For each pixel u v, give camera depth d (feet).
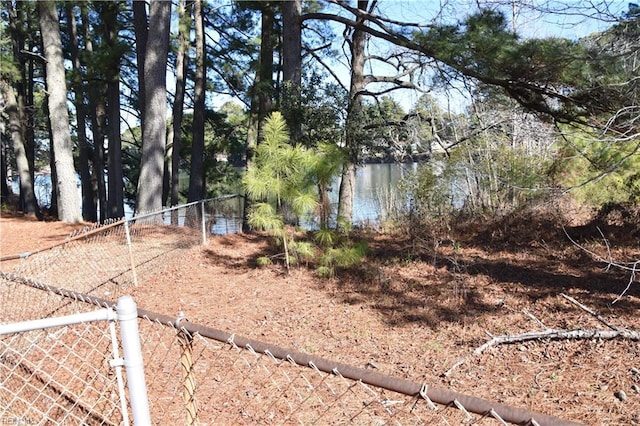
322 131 38.83
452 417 11.45
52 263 25.25
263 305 21.56
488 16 25.39
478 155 45.01
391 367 15.01
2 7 62.18
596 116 23.08
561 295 20.62
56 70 45.19
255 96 53.01
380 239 36.78
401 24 33.17
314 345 16.96
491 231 35.68
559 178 33.81
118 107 60.70
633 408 11.73
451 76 32.14
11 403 9.84
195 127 56.18
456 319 19.19
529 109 27.14
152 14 39.96
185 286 24.48
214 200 37.86
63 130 45.60
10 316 16.08
